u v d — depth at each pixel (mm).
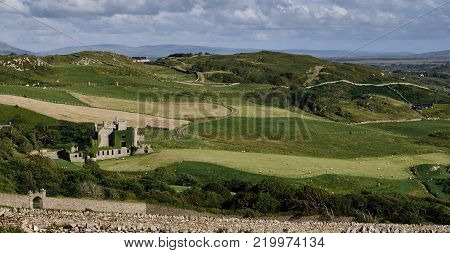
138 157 126438
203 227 41688
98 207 56250
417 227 47844
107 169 110562
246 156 129000
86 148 127688
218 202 71000
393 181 118062
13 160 80312
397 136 194750
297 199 65625
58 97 189500
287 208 63688
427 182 120375
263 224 43688
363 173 121500
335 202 65188
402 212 67438
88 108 179500
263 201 64875
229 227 42188
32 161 84375
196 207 60406
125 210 56344
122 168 113562
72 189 60781
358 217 60031
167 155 123625
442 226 49375
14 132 123938
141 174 105438
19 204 52844
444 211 69000
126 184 75188
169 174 106438
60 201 55438
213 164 118125
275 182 79500
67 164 108812
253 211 59906
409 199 89375
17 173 67625
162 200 62375
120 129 136750
